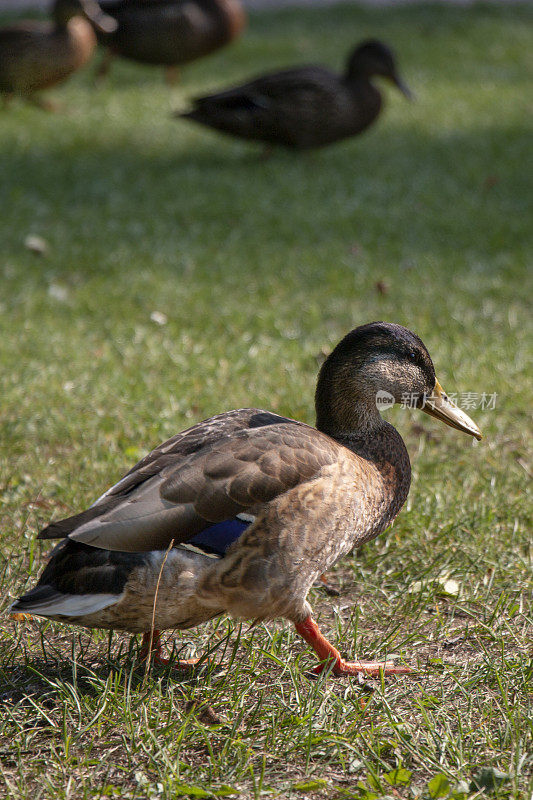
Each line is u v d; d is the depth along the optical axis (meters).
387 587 7.41
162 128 24.75
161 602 5.46
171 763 5.21
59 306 13.65
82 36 24.98
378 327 6.96
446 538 7.83
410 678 6.23
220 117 20.89
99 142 23.34
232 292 14.30
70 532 5.20
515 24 37.03
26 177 20.42
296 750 5.39
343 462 6.07
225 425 6.19
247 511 5.61
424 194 19.39
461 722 5.60
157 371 11.46
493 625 6.77
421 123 25.39
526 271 15.13
